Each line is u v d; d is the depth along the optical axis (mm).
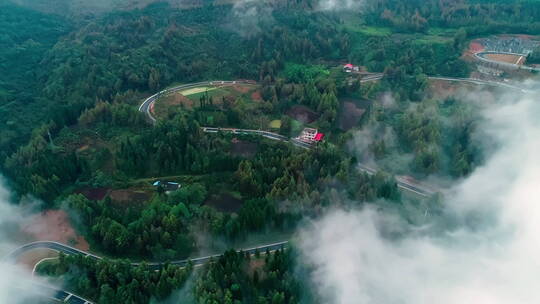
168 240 154625
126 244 155500
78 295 141500
